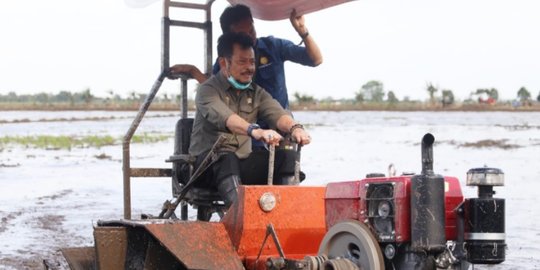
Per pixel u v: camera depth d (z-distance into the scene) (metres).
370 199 6.33
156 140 42.28
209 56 9.58
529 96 125.44
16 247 12.92
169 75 9.03
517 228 14.32
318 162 27.67
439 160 28.20
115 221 7.40
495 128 55.19
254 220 6.88
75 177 24.50
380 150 33.38
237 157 7.97
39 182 23.11
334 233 6.54
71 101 138.25
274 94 9.67
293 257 7.05
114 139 43.22
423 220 5.91
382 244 6.26
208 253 6.72
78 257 7.91
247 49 8.26
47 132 54.31
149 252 6.98
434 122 67.25
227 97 8.34
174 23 9.19
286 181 8.19
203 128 8.34
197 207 8.77
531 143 37.34
